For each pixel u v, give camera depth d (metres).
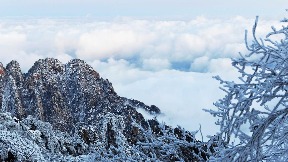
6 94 125.38
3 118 33.09
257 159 3.25
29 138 32.81
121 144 4.60
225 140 3.35
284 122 3.50
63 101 131.25
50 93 132.75
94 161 4.60
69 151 45.16
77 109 129.00
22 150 25.16
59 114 125.56
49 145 40.66
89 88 132.38
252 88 3.03
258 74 3.11
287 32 3.10
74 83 138.50
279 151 3.42
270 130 3.25
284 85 3.06
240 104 3.09
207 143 3.70
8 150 24.27
